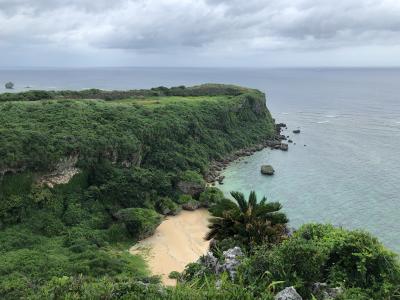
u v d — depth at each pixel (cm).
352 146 15012
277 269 2664
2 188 7812
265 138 16062
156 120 11912
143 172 9831
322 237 2986
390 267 2711
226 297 2464
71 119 10162
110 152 9738
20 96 13312
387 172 11819
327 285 2631
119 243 7719
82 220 8200
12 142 8156
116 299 2658
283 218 5244
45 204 8219
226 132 14812
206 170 11481
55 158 8494
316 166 12550
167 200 9350
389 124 19288
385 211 9025
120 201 9019
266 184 10931
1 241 7044
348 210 9100
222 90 18312
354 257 2758
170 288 2720
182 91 17812
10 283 5044
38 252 6769
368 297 2558
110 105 12031
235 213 5247
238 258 3002
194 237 8125
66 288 2905
